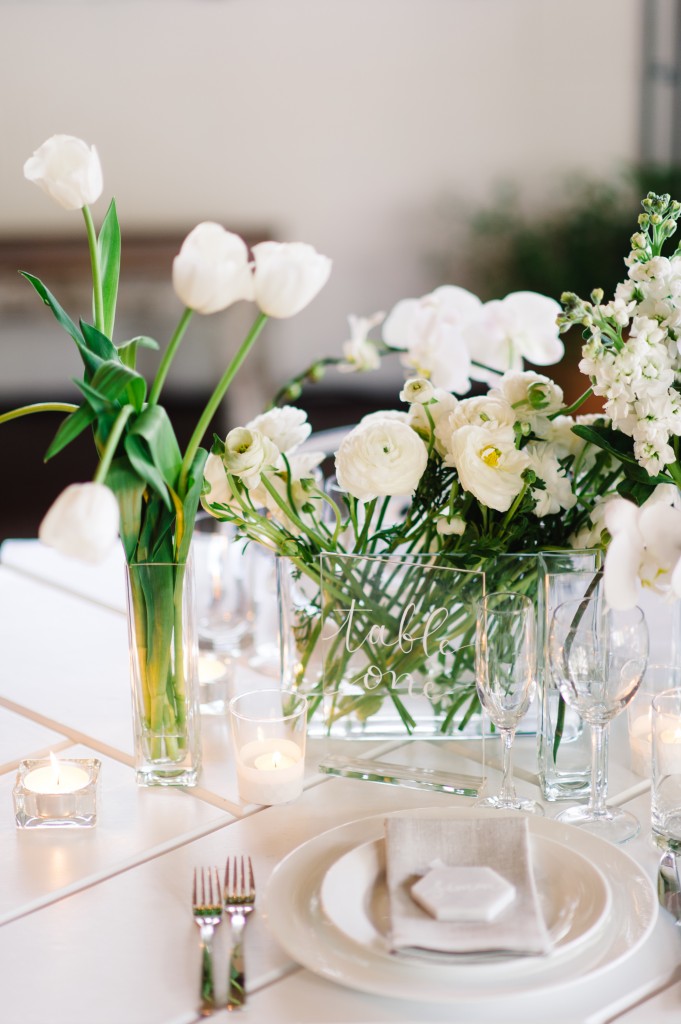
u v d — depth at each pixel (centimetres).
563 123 460
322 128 453
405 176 461
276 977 92
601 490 133
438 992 85
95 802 117
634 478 125
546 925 94
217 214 456
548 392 123
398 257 470
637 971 92
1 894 105
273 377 464
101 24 430
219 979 92
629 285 119
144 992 91
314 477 133
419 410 129
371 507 129
